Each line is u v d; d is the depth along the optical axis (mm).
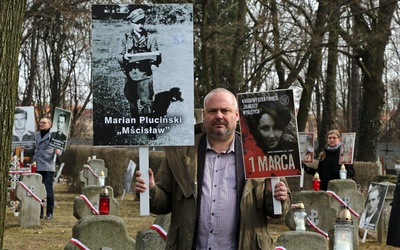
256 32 28344
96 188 13867
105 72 5992
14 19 6391
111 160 27406
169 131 6008
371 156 32781
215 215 5758
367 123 32688
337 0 27250
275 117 5887
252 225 5758
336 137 14477
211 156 5926
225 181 5832
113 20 5980
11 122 6441
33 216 17000
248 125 5902
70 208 22297
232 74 29781
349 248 5352
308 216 13102
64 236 15703
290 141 5848
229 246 5758
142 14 5996
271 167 5824
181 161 5906
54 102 49250
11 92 6410
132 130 5996
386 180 21078
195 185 5820
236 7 33219
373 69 31516
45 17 29438
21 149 23344
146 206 5914
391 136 66500
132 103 6000
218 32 28312
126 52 6000
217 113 5820
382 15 29812
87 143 55000
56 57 47969
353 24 31562
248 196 5770
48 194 18234
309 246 9375
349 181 13961
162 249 9055
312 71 31062
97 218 9531
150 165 28188
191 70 6023
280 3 27234
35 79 56281
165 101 6016
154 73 6012
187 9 6012
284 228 17297
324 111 37031
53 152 18141
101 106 5992
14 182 20312
